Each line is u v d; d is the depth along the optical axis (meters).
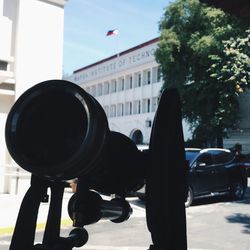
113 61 50.44
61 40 14.54
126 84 48.34
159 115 1.41
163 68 30.05
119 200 1.45
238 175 14.37
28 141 1.18
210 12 26.89
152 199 1.35
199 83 27.84
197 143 29.23
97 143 1.13
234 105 28.25
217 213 11.40
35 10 13.99
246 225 9.63
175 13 29.14
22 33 13.78
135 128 45.81
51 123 1.17
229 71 24.25
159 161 1.36
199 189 12.74
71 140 1.14
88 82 56.41
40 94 1.20
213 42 25.77
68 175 1.13
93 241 7.64
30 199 1.29
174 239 1.39
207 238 8.16
